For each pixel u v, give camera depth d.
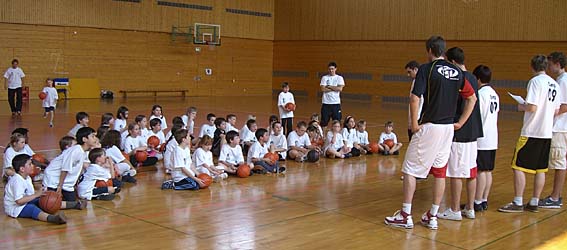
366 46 24.94
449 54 5.40
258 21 27.23
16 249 4.47
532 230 5.39
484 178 5.93
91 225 5.19
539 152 5.93
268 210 5.92
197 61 25.09
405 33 23.56
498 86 21.34
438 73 4.96
